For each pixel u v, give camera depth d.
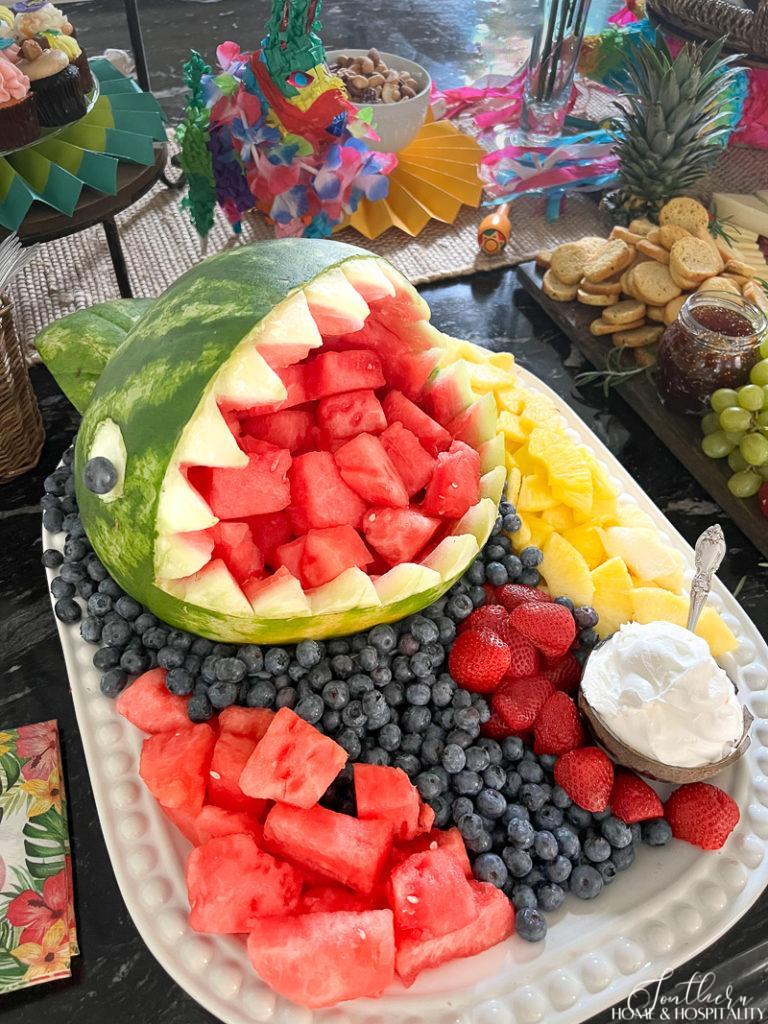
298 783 0.81
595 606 1.09
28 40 1.39
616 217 1.86
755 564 1.27
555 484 1.15
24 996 0.83
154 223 1.82
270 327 0.84
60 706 1.06
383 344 1.11
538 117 1.95
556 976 0.80
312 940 0.75
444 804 0.90
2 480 1.29
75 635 1.04
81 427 0.98
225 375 0.82
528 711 0.95
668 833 0.90
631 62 1.78
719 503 1.34
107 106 1.49
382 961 0.75
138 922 0.81
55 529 1.16
